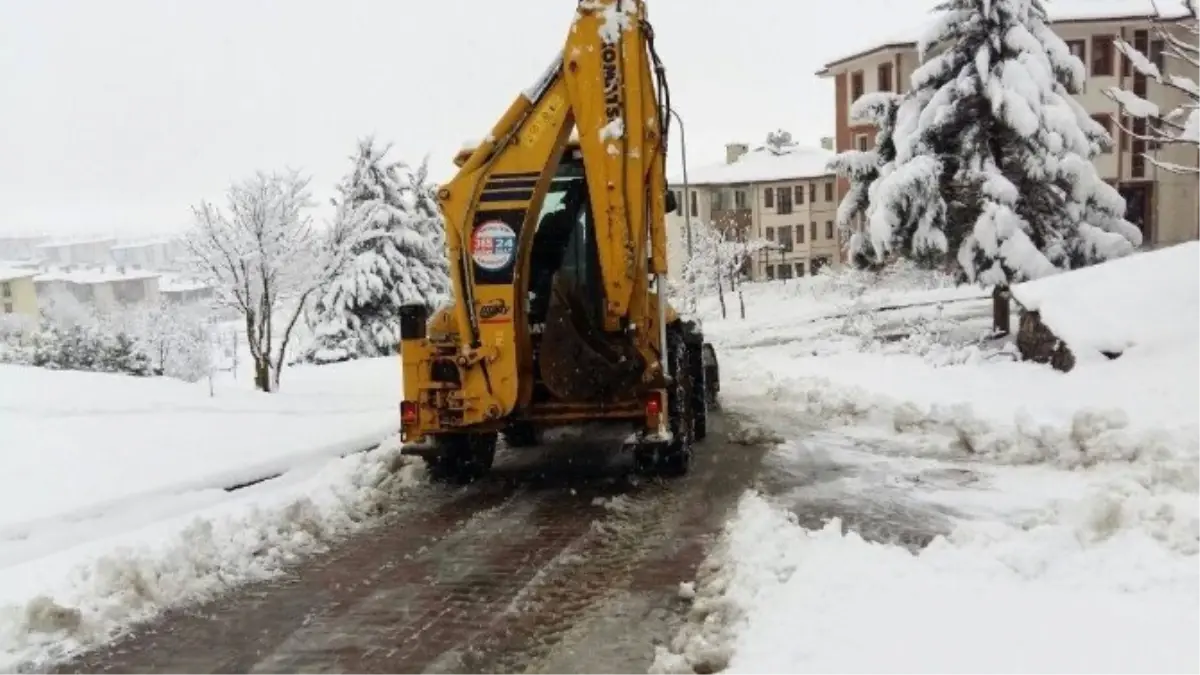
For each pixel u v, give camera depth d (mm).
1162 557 5199
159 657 5293
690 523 7508
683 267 42094
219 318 28844
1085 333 13109
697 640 4941
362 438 10867
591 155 8289
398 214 33750
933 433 10352
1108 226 19531
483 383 8523
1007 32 18938
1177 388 10555
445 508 8445
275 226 16719
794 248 57531
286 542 7355
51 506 7773
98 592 6094
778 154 61906
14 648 5410
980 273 18781
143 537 7258
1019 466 8727
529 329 9031
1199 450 8125
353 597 6160
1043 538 5652
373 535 7656
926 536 6750
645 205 8414
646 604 5746
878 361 17125
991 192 18453
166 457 9578
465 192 8445
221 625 5746
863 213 22844
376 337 32594
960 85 18672
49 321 29266
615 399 8664
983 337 19469
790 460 9492
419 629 5551
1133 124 37500
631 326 8383
